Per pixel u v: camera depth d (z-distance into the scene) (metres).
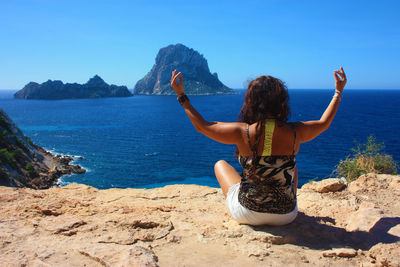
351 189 4.62
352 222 3.17
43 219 3.17
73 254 2.39
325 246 2.65
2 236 2.69
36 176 31.89
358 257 2.43
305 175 33.00
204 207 4.13
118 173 36.16
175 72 2.60
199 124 2.54
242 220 2.82
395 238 2.60
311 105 150.00
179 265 2.29
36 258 2.29
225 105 166.62
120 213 3.54
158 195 4.77
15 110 142.25
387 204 3.88
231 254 2.49
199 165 40.00
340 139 54.97
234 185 3.00
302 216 3.41
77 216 3.40
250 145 2.44
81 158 43.47
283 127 2.41
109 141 58.56
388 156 6.96
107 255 2.31
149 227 3.11
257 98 2.41
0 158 29.22
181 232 3.01
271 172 2.47
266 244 2.61
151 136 65.25
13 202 3.83
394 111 119.62
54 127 79.88
